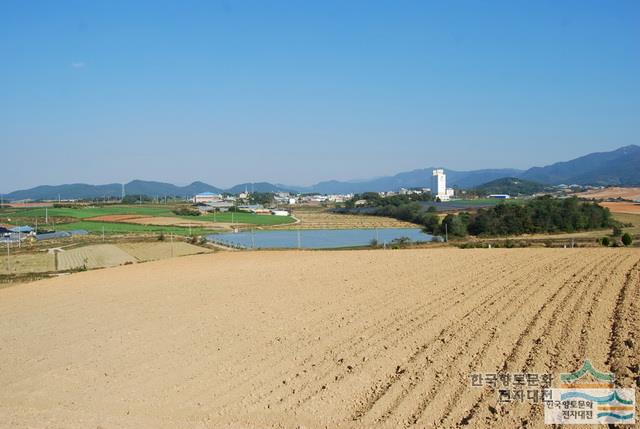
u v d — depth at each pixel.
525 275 25.83
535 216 82.69
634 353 12.92
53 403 12.31
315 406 11.14
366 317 18.36
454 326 16.38
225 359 14.59
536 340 14.47
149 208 170.00
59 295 27.88
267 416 10.86
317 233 103.06
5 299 27.89
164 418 11.10
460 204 156.75
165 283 29.95
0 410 12.09
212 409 11.36
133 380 13.40
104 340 17.38
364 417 10.45
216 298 23.89
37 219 126.50
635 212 102.06
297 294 23.73
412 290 23.16
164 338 17.17
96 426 10.96
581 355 13.10
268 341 16.08
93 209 163.62
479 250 41.31
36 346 17.16
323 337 16.12
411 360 13.49
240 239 90.88
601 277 23.92
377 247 63.16
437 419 10.20
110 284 30.97
